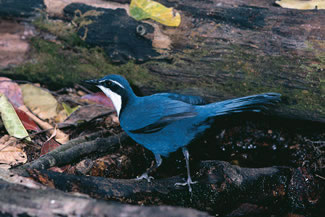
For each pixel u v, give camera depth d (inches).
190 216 183.8
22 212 201.9
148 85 388.2
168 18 350.0
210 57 354.0
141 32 356.2
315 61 327.3
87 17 365.1
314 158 364.8
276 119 394.3
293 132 394.9
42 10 365.7
